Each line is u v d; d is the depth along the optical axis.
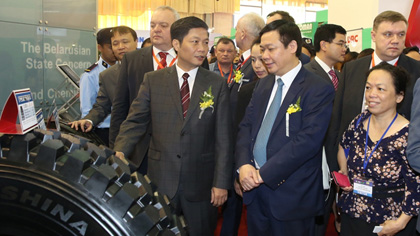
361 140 2.03
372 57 2.50
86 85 3.34
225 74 3.96
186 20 2.11
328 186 2.31
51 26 3.99
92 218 0.82
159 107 2.14
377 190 1.92
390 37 2.35
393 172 1.89
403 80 1.93
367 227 1.95
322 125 1.97
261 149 2.10
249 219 2.23
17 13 3.63
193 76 2.19
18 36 3.66
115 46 3.20
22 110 0.93
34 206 0.81
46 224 0.81
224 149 2.13
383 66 1.96
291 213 2.02
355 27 6.00
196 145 2.11
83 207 0.82
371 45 5.38
